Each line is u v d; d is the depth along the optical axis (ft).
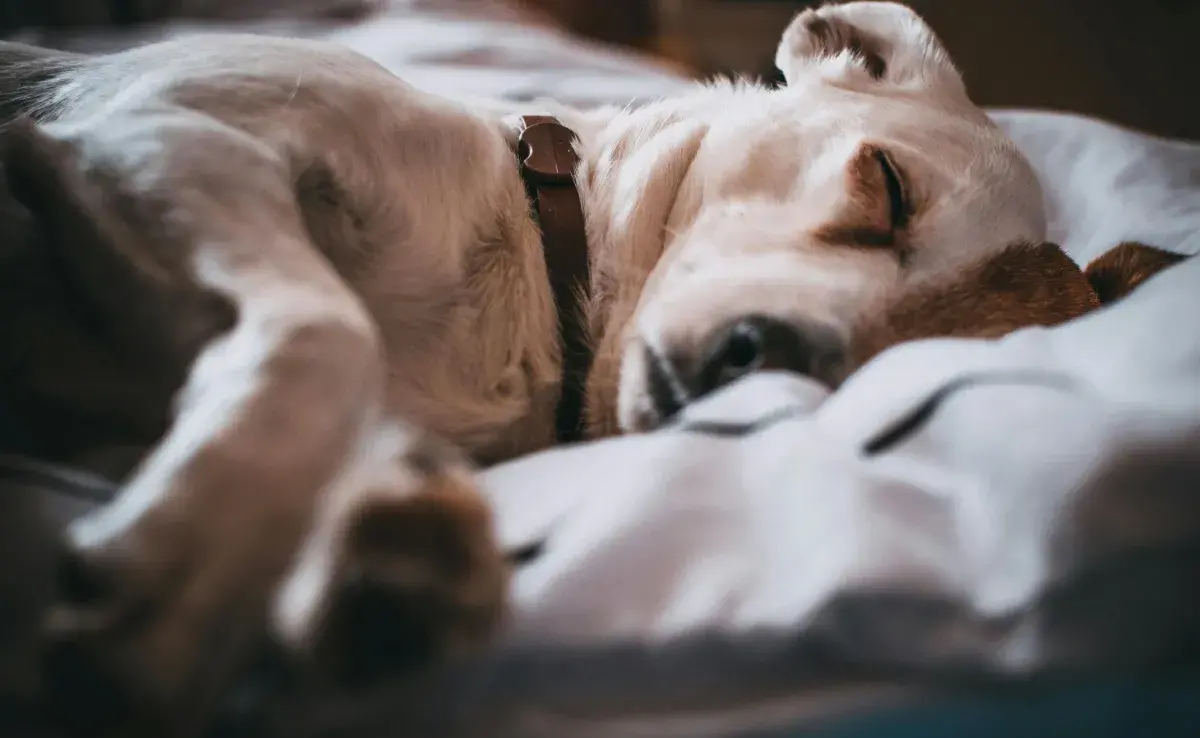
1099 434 1.14
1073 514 1.10
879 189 1.70
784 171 1.79
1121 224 2.16
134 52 1.70
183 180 1.35
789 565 1.14
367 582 1.01
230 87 1.52
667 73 3.75
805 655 1.09
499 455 1.70
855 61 1.98
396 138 1.62
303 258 1.34
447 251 1.66
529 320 1.74
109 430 1.43
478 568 1.05
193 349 1.27
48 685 1.01
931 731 1.09
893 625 1.09
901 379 1.32
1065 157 2.41
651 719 1.09
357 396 1.21
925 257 1.68
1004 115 2.57
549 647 1.11
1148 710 1.10
